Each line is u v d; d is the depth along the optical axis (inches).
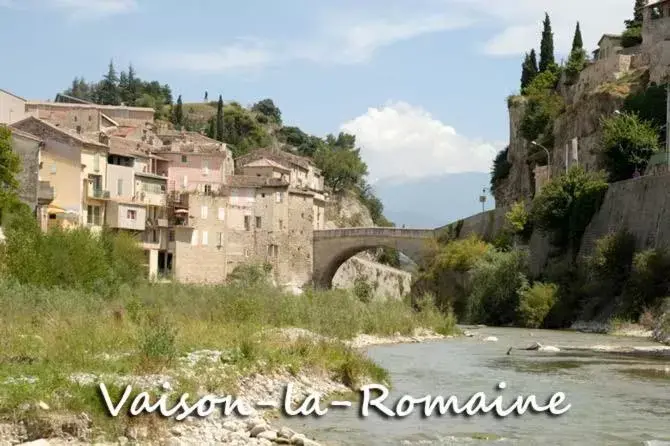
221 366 1300.4
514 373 1688.0
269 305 2506.2
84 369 1148.5
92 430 936.9
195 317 2140.7
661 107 4507.9
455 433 1069.8
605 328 3107.8
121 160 4566.9
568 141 5305.1
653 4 5285.4
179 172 5457.7
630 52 5541.3
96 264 2662.4
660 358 2032.5
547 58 6707.7
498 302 4020.7
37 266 2479.1
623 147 4207.7
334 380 1412.4
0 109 4862.2
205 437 973.2
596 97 5022.1
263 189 5659.5
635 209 3506.4
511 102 6525.6
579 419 1170.6
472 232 5157.5
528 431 1086.4
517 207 4554.6
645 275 3061.0
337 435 1048.8
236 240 5541.3
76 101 7475.4
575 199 4033.0
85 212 4180.6
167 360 1248.8
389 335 2662.4
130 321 1823.3
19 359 1210.0
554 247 4116.6
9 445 884.6
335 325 2453.2
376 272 6929.1
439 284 4805.6
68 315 1779.0
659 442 1015.6
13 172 3297.2
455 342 2568.9
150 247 4776.1
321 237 5885.8
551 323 3560.5
